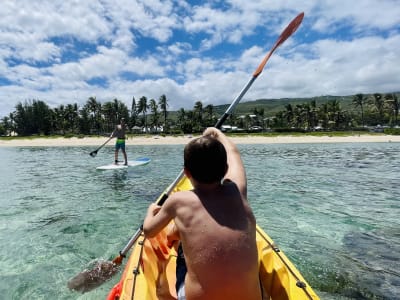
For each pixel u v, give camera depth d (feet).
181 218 5.19
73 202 22.82
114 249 14.24
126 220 18.34
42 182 31.78
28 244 14.84
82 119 270.67
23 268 12.47
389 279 11.50
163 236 9.18
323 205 21.80
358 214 19.65
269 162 51.21
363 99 314.76
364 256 13.42
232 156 6.59
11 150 96.78
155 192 26.07
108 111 283.18
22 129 258.37
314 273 11.93
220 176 5.27
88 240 15.29
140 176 34.71
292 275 7.42
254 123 322.34
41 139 171.22
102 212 20.02
